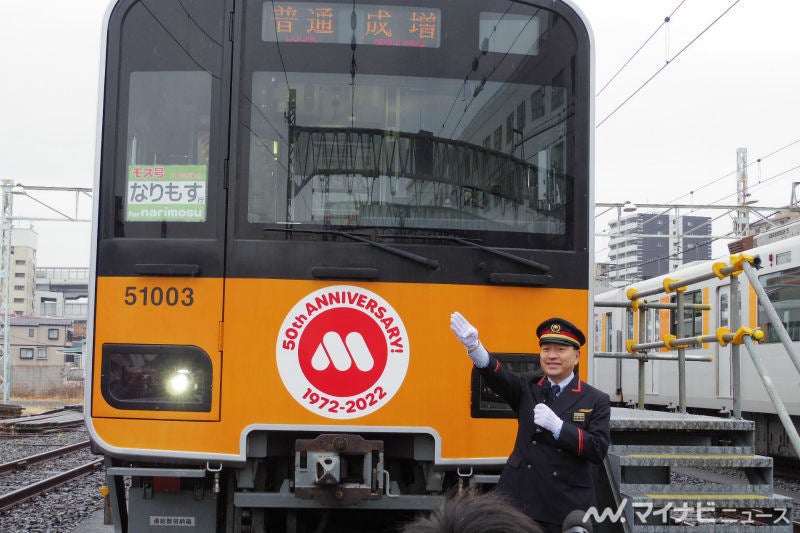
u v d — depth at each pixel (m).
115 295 4.98
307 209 5.01
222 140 5.02
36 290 112.75
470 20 5.18
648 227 87.94
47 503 9.33
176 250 4.96
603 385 20.36
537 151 5.21
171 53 5.10
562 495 3.86
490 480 4.90
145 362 4.93
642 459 5.06
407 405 4.90
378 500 4.78
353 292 4.93
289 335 4.89
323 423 4.86
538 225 5.16
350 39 5.10
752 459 5.18
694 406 15.69
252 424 4.85
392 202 5.04
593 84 5.29
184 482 5.02
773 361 13.01
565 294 5.11
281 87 5.06
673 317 16.48
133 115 5.09
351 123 5.07
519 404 4.07
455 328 3.98
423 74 5.12
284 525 5.45
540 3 5.25
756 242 15.40
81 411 31.08
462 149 5.12
